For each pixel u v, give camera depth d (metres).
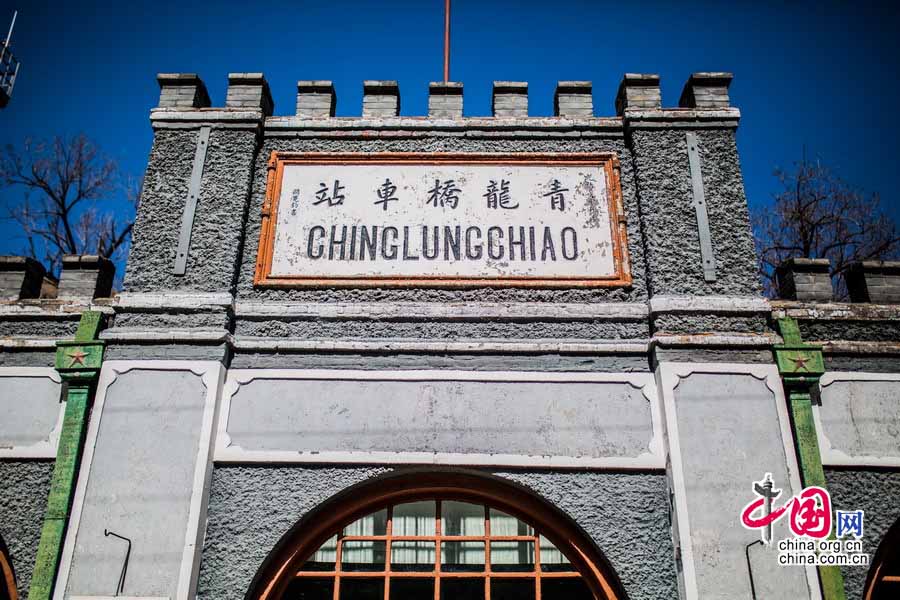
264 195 7.25
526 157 7.38
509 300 6.77
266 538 5.98
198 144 7.33
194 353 6.41
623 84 7.69
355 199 7.21
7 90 11.09
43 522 5.96
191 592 5.70
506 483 6.24
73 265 7.28
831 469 6.20
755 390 6.30
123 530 5.82
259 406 6.33
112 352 6.46
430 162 7.38
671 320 6.54
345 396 6.37
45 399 6.50
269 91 7.88
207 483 6.03
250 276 6.91
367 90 7.77
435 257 6.94
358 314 6.64
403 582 6.27
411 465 6.14
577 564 6.20
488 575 6.27
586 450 6.18
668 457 6.08
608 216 7.12
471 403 6.34
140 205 7.07
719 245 6.90
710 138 7.36
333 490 6.11
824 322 6.75
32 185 19.45
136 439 6.12
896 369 6.55
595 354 6.52
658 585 5.84
